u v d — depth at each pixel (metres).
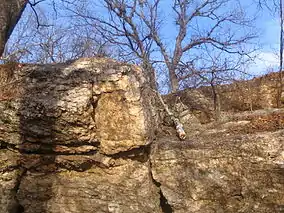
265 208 6.00
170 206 6.48
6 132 6.85
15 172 6.96
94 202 6.72
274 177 6.01
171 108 9.34
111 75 6.77
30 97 6.83
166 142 6.88
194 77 9.85
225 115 9.20
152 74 9.23
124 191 6.70
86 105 6.63
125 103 6.71
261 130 7.07
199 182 6.38
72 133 6.65
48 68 7.02
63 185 6.86
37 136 6.78
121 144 6.68
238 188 6.19
